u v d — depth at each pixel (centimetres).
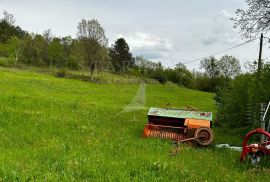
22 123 2030
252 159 1547
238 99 2881
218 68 11894
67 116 2477
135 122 2695
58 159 1322
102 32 10012
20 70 8462
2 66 9006
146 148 1720
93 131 2077
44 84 5628
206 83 10062
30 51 10762
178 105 5409
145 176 1184
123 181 1098
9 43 10944
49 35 11256
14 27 14812
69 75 8600
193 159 1570
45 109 2652
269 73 2577
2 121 1991
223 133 2709
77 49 10181
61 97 4356
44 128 1978
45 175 1090
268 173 1414
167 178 1180
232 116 2903
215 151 1836
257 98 2531
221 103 3222
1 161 1228
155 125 2120
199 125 2002
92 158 1369
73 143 1697
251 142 2314
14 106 2592
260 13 2475
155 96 6431
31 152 1444
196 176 1252
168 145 1842
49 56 10781
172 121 2166
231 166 1502
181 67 10638
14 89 4219
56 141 1711
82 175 1148
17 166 1165
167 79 10106
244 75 3036
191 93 7825
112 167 1254
